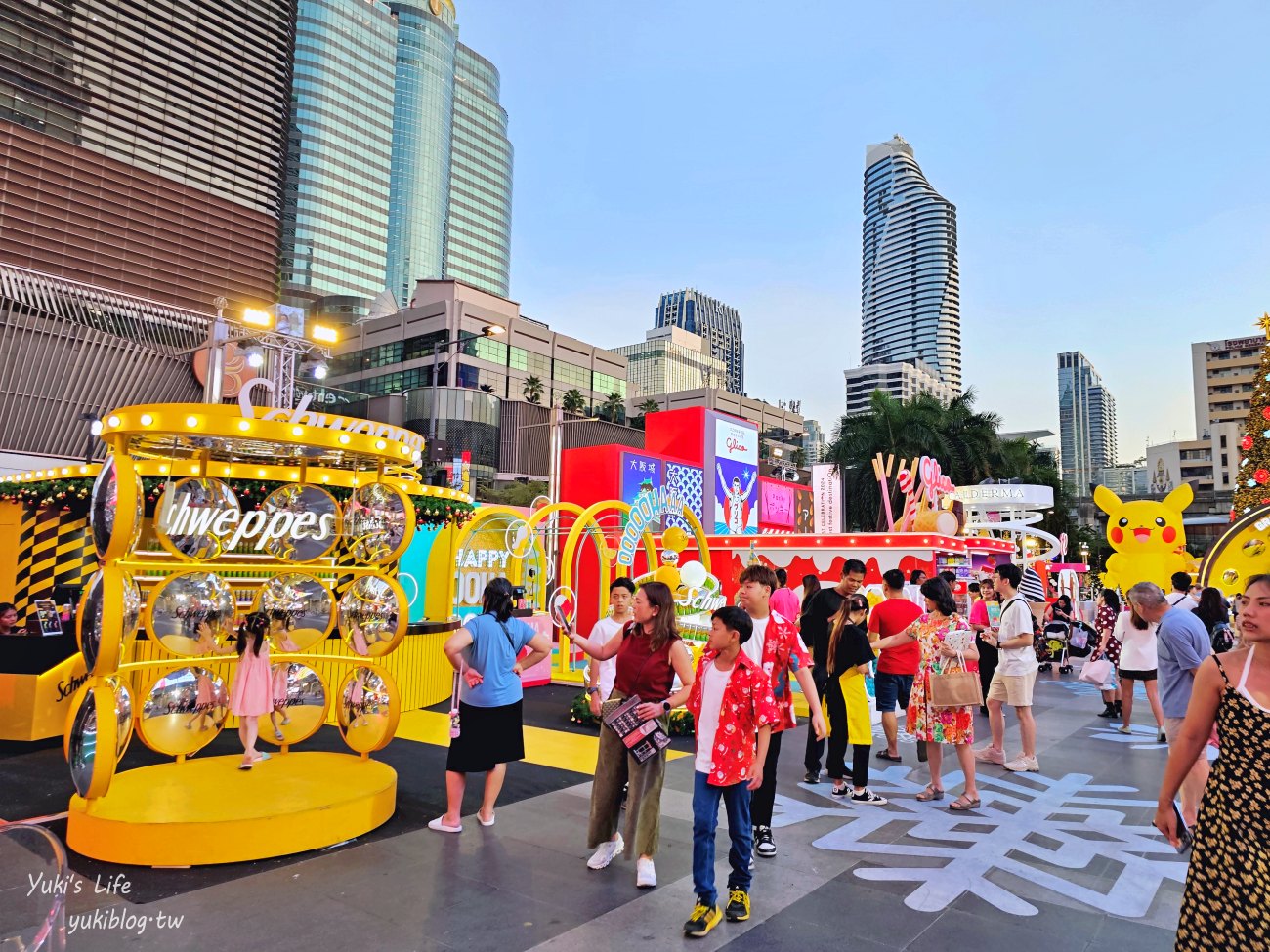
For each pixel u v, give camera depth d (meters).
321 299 104.94
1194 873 2.45
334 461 6.93
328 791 5.20
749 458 21.31
